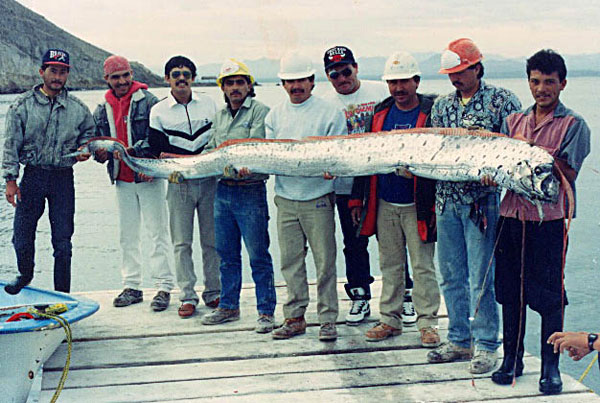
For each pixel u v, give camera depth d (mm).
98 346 5195
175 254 5750
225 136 5242
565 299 4191
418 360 4828
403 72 4551
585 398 4254
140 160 5316
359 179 5027
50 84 5551
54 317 4445
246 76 5113
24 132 5594
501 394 4324
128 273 6102
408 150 4410
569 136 3918
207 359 4934
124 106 5812
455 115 4422
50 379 4672
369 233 5023
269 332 5387
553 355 4266
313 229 5027
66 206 5770
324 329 5148
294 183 5000
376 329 5137
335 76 5254
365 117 5344
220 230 5410
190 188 5641
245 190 5195
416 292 5020
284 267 5211
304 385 4508
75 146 5711
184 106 5574
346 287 5504
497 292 4355
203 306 6000
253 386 4512
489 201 4379
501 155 4055
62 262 5801
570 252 10469
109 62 5727
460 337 4785
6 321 4398
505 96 4293
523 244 4125
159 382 4605
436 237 4738
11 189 5582
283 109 5016
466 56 4242
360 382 4527
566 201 4105
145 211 5926
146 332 5430
